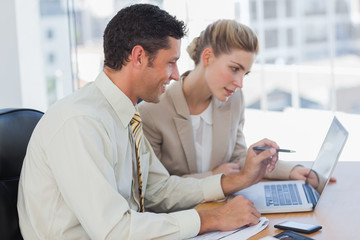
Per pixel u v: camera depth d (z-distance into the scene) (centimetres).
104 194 123
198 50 183
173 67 142
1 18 379
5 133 142
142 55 136
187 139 189
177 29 138
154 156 171
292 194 159
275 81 2075
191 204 164
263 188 169
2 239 133
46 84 424
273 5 2181
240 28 171
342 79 2130
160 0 405
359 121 503
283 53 2211
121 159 140
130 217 125
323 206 149
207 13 402
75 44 456
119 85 140
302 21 2180
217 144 194
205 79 181
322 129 498
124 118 141
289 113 587
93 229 123
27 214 134
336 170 184
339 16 2088
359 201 151
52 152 127
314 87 2023
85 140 125
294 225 132
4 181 140
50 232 132
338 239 124
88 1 505
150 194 167
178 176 178
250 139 484
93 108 133
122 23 135
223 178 165
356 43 2075
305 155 412
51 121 130
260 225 135
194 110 192
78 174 124
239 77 175
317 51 2175
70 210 131
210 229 134
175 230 129
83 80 456
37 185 132
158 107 189
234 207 137
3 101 387
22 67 391
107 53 140
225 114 195
